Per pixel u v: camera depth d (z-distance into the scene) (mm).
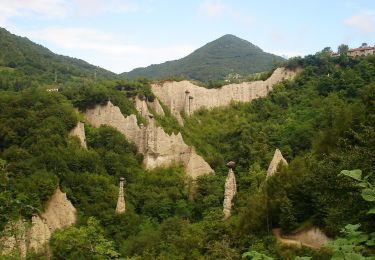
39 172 47812
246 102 87875
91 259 17734
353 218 19859
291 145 61562
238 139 70062
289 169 38531
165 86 80750
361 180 6289
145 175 60219
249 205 39844
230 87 88062
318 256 22578
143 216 52281
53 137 54688
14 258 13695
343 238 6582
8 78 96312
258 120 79312
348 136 34062
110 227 47406
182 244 38562
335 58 88625
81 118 65688
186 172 62438
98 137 62812
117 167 58281
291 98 81938
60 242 27875
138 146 65750
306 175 32875
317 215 31250
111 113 67875
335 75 80125
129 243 42938
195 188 58750
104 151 60438
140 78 81438
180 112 80500
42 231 40156
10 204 12156
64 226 45094
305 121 66125
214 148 71375
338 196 24469
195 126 77688
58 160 51156
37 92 64438
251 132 70250
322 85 78312
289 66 91250
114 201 51406
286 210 33594
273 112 78500
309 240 31359
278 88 86188
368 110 35812
